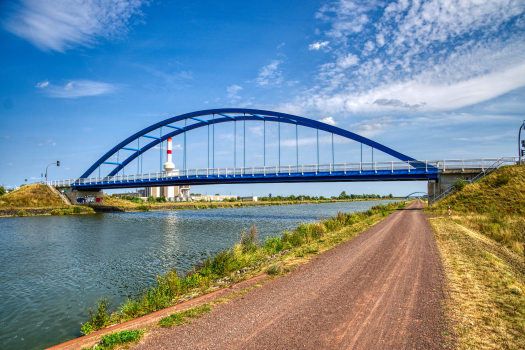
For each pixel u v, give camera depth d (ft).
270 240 61.16
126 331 18.76
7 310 35.94
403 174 126.72
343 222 85.71
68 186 234.79
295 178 145.69
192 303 24.64
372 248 43.70
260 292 25.95
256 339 17.33
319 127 169.37
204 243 82.17
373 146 150.51
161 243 82.64
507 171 111.45
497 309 20.15
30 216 185.98
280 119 184.75
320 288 26.21
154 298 28.99
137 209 247.09
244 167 154.71
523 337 16.38
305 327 18.63
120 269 54.54
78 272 53.11
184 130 237.04
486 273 28.35
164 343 17.44
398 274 29.48
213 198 506.89
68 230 115.44
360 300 22.88
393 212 116.26
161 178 182.19
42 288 44.45
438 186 123.54
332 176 136.77
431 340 16.33
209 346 16.76
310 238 58.08
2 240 91.50
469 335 16.71
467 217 81.56
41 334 29.71
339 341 16.62
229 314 21.34
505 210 89.86
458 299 22.13
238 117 206.90
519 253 44.47
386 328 18.02
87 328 25.50
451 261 33.53
